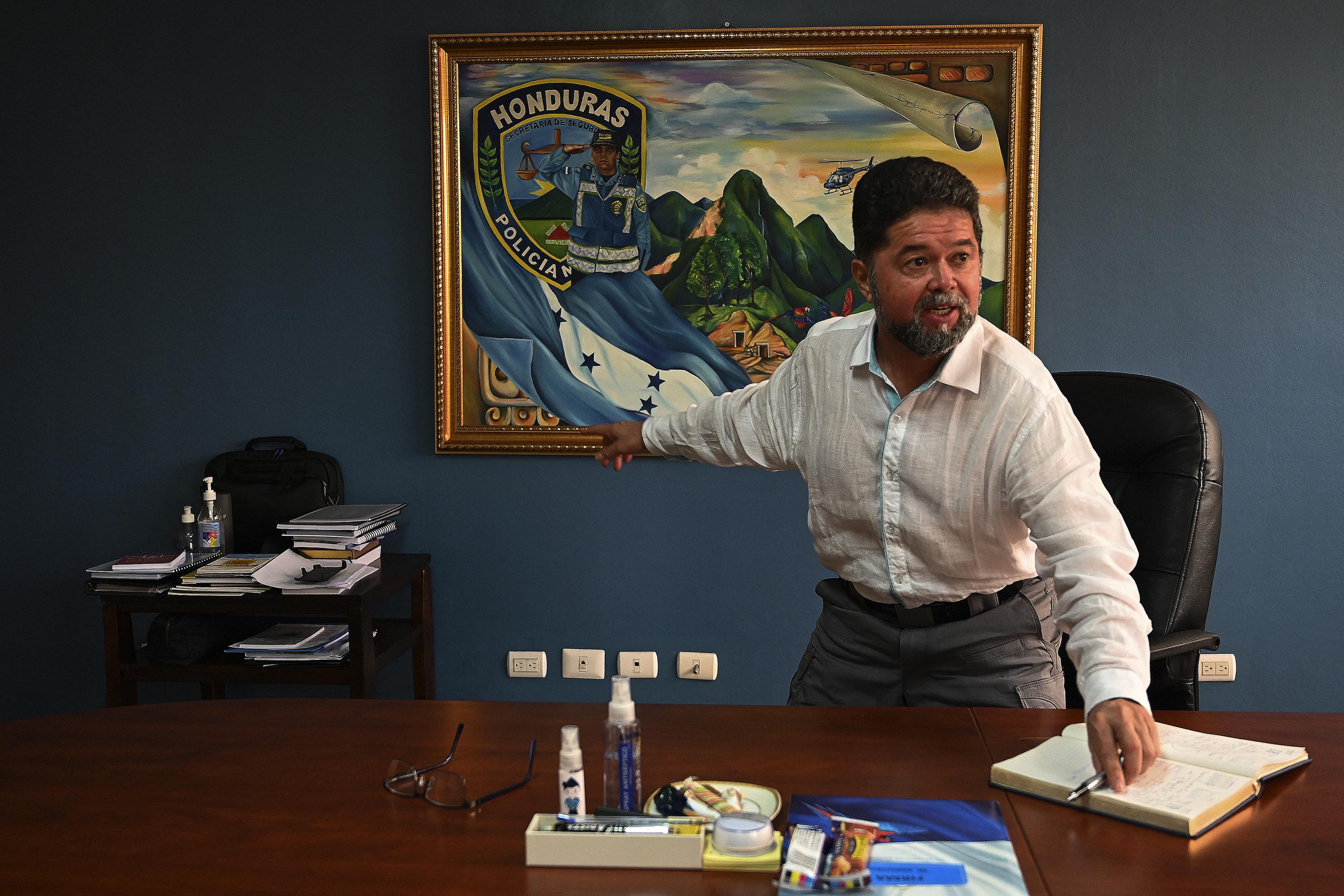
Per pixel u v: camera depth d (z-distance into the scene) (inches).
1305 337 111.0
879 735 53.5
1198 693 76.7
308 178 115.9
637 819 41.8
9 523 120.9
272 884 39.3
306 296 117.0
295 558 103.4
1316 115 109.0
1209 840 41.8
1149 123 110.2
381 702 59.9
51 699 122.5
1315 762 49.8
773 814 43.9
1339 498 112.0
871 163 111.3
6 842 42.9
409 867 40.5
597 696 118.3
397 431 117.6
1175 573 74.5
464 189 114.0
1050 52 110.2
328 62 114.6
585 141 113.0
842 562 65.6
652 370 114.7
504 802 46.2
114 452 119.6
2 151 117.2
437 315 114.0
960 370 56.4
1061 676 66.1
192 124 116.0
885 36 109.3
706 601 116.6
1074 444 54.4
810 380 65.0
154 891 38.8
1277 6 108.4
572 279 114.3
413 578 110.0
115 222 117.4
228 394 118.4
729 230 112.9
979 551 60.1
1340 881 38.5
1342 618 112.7
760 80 111.4
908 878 38.9
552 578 117.6
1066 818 44.0
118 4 115.1
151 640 100.3
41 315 118.7
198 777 49.4
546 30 112.9
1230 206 110.4
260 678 99.8
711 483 115.5
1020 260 111.2
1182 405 77.2
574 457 116.3
